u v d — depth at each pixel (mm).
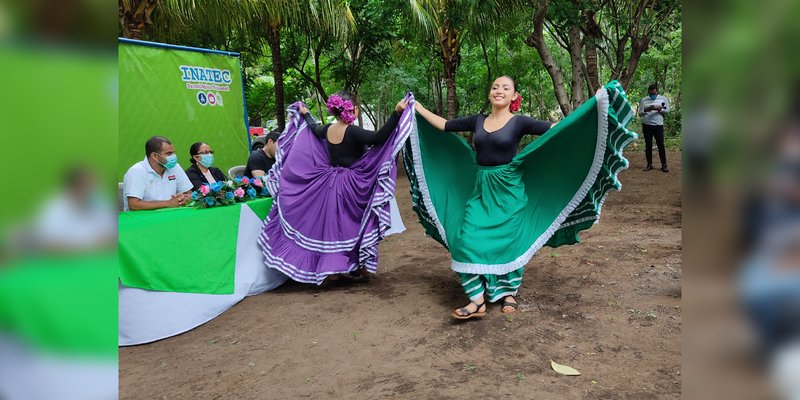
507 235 3938
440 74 18781
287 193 4812
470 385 2908
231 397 2900
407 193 10609
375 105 22297
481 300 3908
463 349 3400
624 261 5195
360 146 4863
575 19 7934
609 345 3371
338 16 10297
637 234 6297
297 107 5148
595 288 4461
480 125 4188
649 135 10758
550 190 4223
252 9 8656
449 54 13070
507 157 4062
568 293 4367
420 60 17359
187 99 6668
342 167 4840
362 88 19469
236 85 7336
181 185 4875
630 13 9328
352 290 4750
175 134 6551
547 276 4855
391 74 17922
